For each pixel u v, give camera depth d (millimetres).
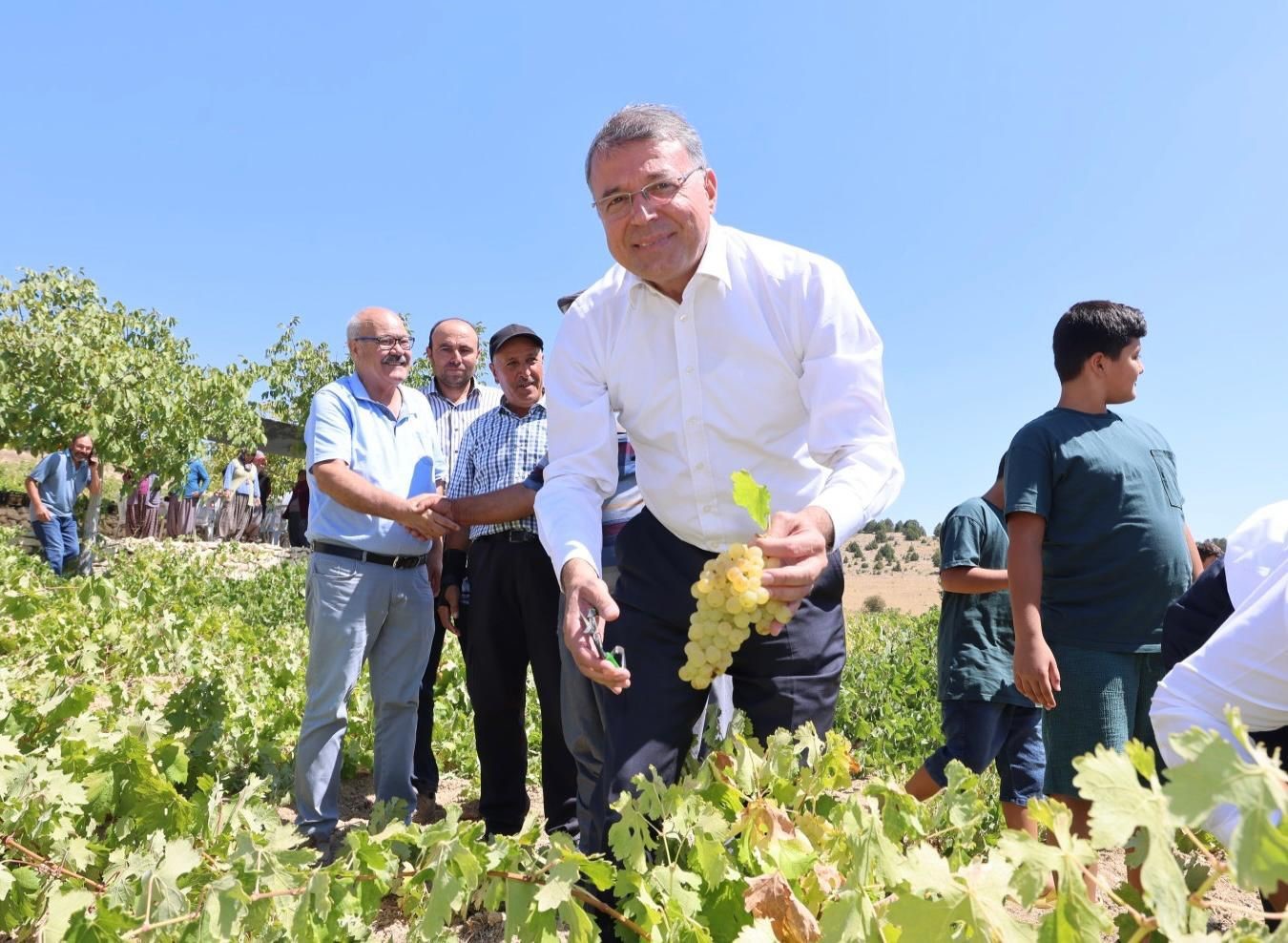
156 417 15836
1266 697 1695
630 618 2320
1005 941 1274
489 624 3994
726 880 2031
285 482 23812
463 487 4438
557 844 1956
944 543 4020
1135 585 2951
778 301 2281
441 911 1876
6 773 2512
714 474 2346
